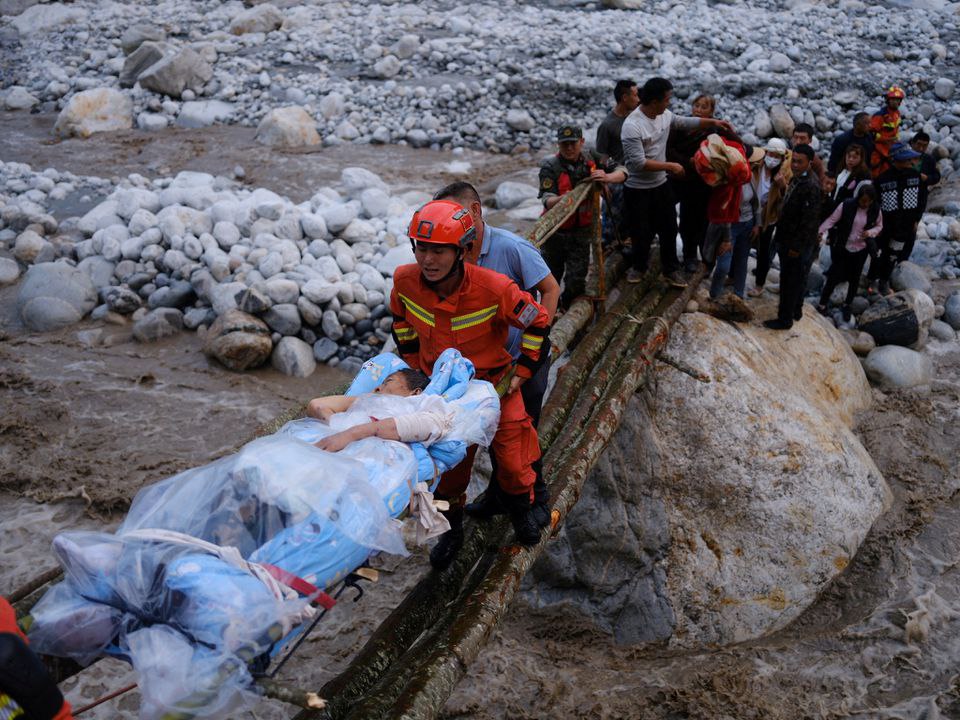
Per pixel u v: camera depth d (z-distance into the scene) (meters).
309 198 12.62
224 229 10.82
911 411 8.70
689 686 6.01
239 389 9.11
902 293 9.70
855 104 15.44
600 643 6.55
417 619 4.29
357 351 9.73
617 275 7.73
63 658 2.59
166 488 2.73
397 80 16.22
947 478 7.81
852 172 9.92
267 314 9.67
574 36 17.31
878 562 6.89
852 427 8.44
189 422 8.54
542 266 4.21
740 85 15.55
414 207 12.09
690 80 15.75
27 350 9.64
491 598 4.02
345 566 2.66
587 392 5.88
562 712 5.91
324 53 17.28
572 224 7.36
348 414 3.20
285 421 4.59
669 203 7.26
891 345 9.48
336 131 15.08
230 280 10.26
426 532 3.05
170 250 10.60
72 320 10.12
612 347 6.50
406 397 3.30
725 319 7.94
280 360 9.46
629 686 6.09
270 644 2.45
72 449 8.08
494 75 16.08
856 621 6.50
